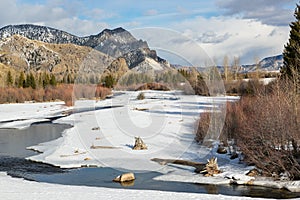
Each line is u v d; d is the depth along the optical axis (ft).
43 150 51.90
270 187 33.83
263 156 37.99
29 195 25.84
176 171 36.86
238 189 33.12
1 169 41.37
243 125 41.93
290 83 44.70
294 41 56.39
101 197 25.53
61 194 26.32
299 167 35.83
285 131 38.22
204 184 34.17
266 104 41.14
